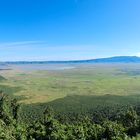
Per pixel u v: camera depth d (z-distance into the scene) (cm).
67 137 8300
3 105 10844
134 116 11906
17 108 12150
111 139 7988
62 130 8800
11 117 10675
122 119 12606
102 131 8700
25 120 15875
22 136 8256
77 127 9150
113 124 9494
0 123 8481
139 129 9238
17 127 9169
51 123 9450
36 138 8594
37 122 10012
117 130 8550
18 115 12075
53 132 8531
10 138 7656
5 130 7819
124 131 8938
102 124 10538
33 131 8844
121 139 7750
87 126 10038
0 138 7388
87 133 8750
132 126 9669
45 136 8538
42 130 8931
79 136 8412
